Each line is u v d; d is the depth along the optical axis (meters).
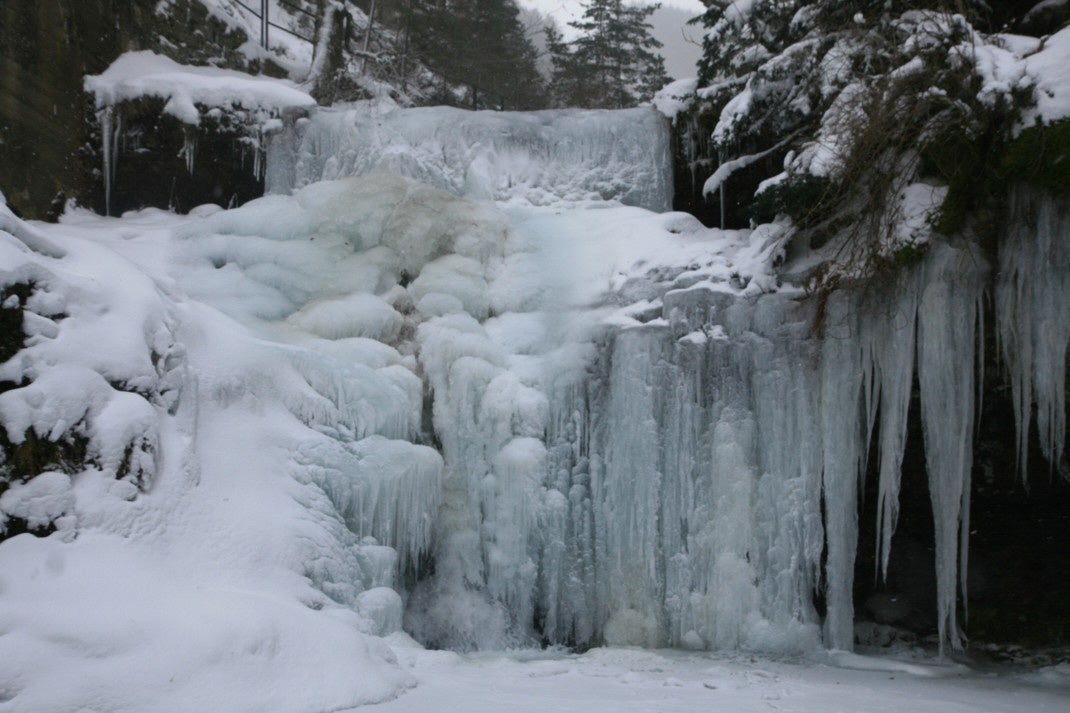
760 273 10.39
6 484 6.67
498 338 11.16
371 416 9.66
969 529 10.63
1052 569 10.40
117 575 6.62
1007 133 8.72
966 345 9.30
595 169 13.88
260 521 7.96
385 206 11.88
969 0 10.49
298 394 9.27
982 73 8.86
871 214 9.73
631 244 11.87
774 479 9.99
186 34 15.42
